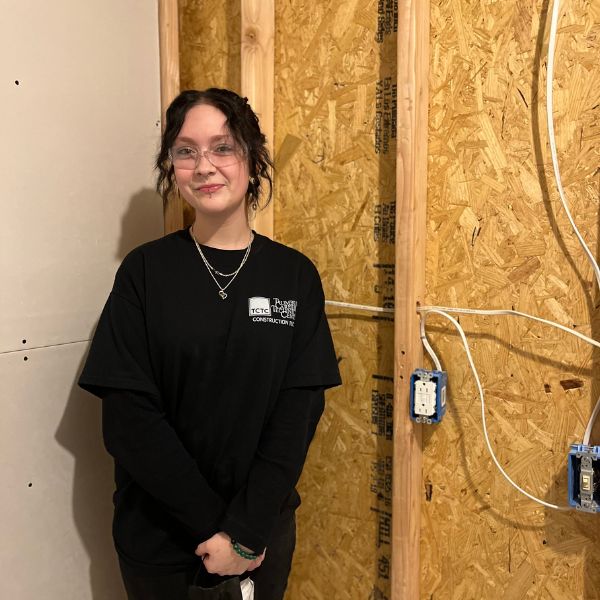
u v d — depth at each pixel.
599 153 1.29
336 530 1.65
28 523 1.34
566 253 1.34
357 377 1.59
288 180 1.64
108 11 1.47
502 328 1.41
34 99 1.31
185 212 1.73
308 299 1.33
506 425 1.43
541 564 1.42
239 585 1.19
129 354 1.19
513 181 1.38
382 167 1.50
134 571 1.26
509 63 1.36
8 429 1.29
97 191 1.47
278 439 1.25
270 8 1.56
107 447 1.20
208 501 1.20
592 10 1.27
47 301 1.36
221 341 1.22
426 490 1.53
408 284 1.41
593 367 1.33
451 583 1.52
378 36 1.48
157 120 1.62
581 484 1.27
